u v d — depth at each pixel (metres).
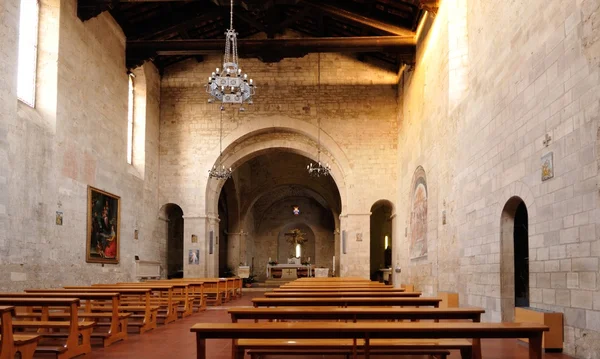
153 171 23.92
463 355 6.67
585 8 7.66
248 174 34.47
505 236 10.89
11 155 12.87
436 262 16.34
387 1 19.27
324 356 7.91
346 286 13.34
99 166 18.20
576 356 7.82
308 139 25.50
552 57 8.70
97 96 18.12
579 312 7.77
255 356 7.31
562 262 8.29
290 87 25.00
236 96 16.33
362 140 24.72
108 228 18.77
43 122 14.70
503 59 10.91
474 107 12.74
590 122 7.50
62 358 7.68
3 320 6.32
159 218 24.50
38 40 15.29
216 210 25.97
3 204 12.48
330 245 40.28
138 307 11.43
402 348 6.93
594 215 7.38
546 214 8.86
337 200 34.38
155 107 24.39
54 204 14.96
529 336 5.26
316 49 20.52
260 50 20.61
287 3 18.16
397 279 23.81
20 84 14.60
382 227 32.22
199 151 24.73
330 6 20.53
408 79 21.73
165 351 8.56
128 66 20.83
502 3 11.04
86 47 17.27
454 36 14.68
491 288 11.39
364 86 24.98
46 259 14.45
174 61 24.98
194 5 20.95
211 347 8.93
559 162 8.41
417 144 19.62
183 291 17.28
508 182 10.54
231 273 32.31
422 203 18.53
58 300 7.95
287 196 40.16
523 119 9.84
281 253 41.16
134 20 20.66
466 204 13.28
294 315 6.42
